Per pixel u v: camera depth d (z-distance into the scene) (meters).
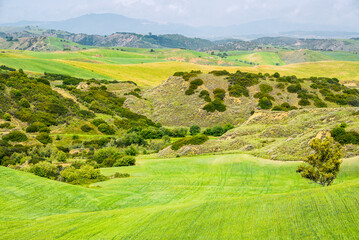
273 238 12.24
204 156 41.09
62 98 77.62
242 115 80.31
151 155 48.72
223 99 87.62
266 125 54.94
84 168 34.53
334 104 82.69
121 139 59.66
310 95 85.31
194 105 87.12
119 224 17.25
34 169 34.00
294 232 12.28
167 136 65.00
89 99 87.56
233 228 13.84
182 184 29.84
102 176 34.22
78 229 17.38
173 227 15.26
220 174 32.16
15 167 40.06
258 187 27.11
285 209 14.42
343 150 30.98
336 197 14.10
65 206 22.80
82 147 56.59
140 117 85.56
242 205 16.23
